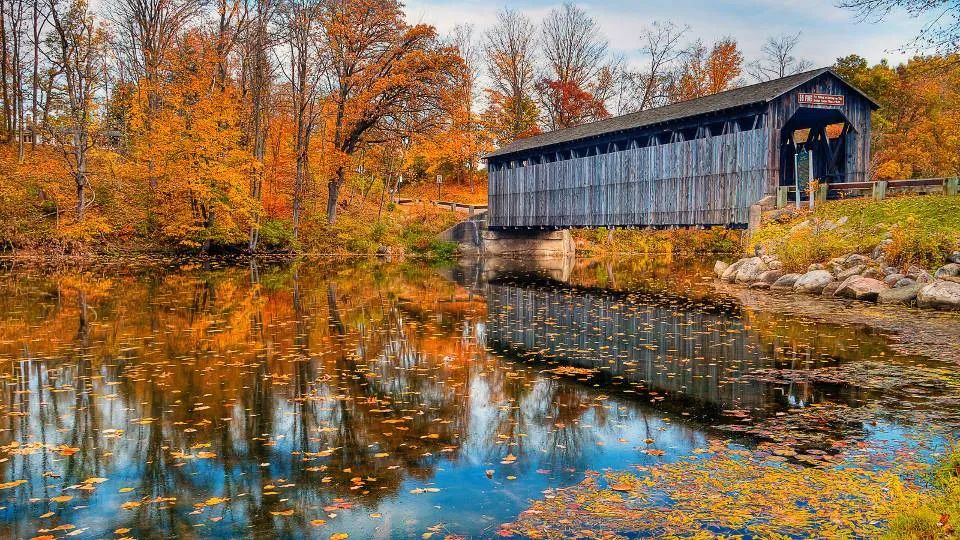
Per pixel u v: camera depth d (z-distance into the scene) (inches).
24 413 276.4
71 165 1063.0
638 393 310.0
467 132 1723.7
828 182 991.6
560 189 1326.3
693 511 180.1
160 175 1121.4
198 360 375.9
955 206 694.5
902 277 618.2
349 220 1477.6
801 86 916.6
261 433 253.1
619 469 214.5
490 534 171.3
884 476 201.2
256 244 1253.7
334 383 327.6
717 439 242.5
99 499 195.9
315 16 1318.9
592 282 908.6
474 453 232.2
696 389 315.6
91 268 959.0
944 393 300.7
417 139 1457.9
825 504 181.9
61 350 399.2
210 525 179.5
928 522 156.3
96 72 1149.1
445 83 1421.0
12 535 173.5
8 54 1461.6
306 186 1526.8
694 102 1109.7
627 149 1168.8
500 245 1572.3
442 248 1528.1
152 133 1127.6
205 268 1015.0
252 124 1363.2
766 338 446.0
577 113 2187.5
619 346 427.5
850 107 951.0
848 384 319.0
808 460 217.6
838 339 436.8
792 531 166.2
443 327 502.6
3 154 1227.9
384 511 187.0
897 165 1481.3
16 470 217.6
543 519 179.0
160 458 228.1
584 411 282.0
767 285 783.7
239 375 341.7
